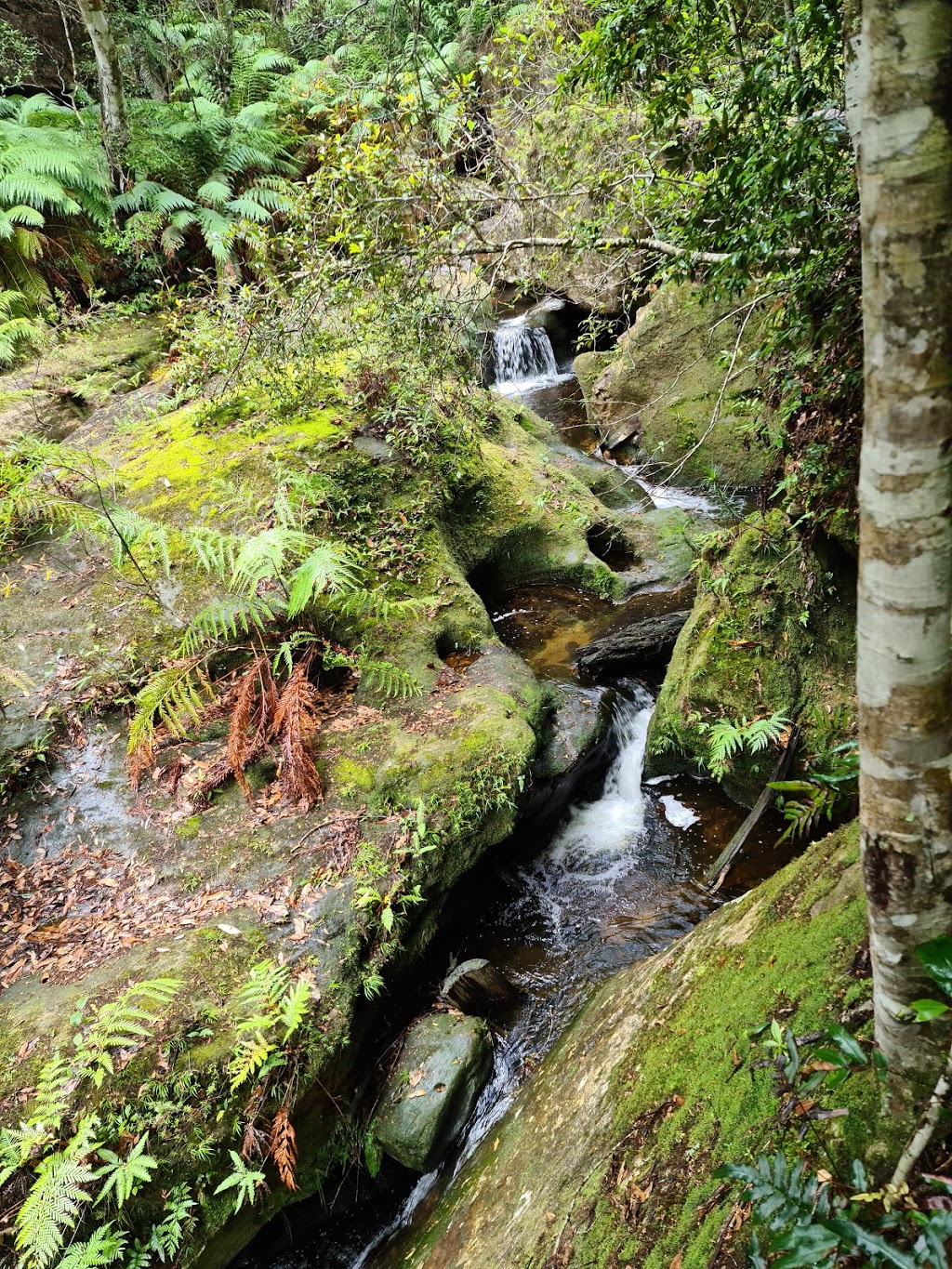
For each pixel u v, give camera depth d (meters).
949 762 0.99
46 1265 2.31
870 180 0.84
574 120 3.53
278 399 5.01
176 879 3.40
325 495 4.96
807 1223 1.16
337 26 3.80
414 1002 3.34
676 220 2.97
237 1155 2.57
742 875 3.61
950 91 0.77
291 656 4.17
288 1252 2.85
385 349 3.78
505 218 3.48
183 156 10.26
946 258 0.81
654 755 4.25
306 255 3.42
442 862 3.50
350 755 3.87
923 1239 1.05
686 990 2.17
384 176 3.12
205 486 5.11
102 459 5.47
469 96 3.13
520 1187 2.24
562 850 4.08
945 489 0.88
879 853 1.07
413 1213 2.80
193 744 3.99
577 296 7.46
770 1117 1.49
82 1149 2.41
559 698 4.60
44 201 9.03
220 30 11.94
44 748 3.91
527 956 3.56
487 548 5.74
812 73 2.29
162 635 4.35
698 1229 1.47
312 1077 2.78
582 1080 2.37
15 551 4.92
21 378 7.68
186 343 4.98
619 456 7.38
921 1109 1.21
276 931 3.14
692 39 2.48
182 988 2.88
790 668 3.73
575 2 3.27
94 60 11.70
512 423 7.27
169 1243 2.42
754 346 4.94
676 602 5.48
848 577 3.64
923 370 0.84
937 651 0.94
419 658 4.49
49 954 3.12
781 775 3.66
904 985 1.13
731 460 6.43
